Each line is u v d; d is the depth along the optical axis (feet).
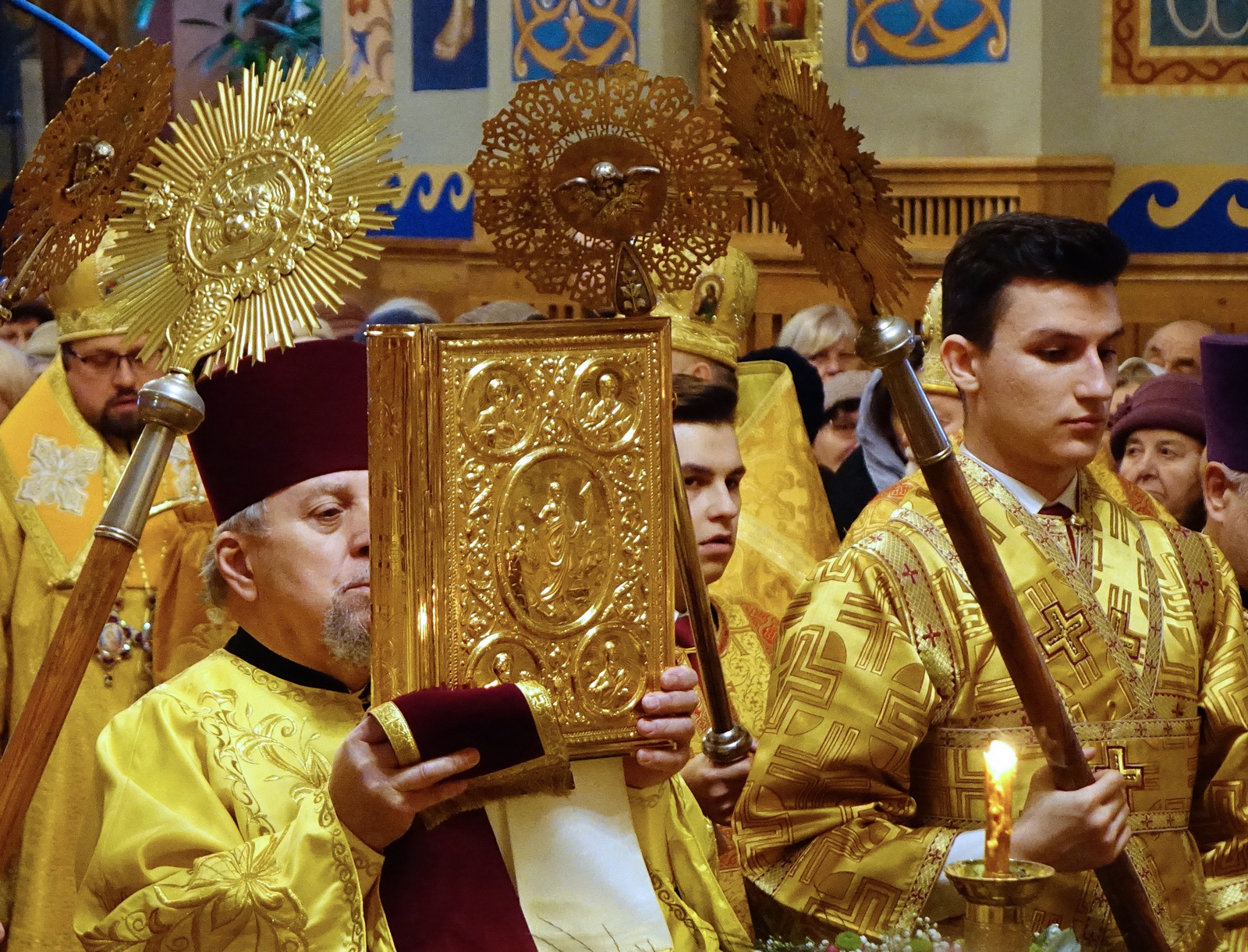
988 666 9.09
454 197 25.82
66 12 28.30
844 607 9.19
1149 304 22.18
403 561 7.17
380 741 7.07
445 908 7.39
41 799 14.92
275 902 7.21
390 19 26.78
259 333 6.72
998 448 9.53
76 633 6.50
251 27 27.96
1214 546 10.13
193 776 7.89
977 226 9.60
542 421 7.43
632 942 7.57
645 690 7.66
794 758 9.05
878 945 8.13
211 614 14.51
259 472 8.04
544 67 24.93
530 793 7.41
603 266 7.86
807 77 7.80
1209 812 9.55
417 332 7.16
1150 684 9.26
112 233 15.40
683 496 8.02
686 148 7.82
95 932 7.42
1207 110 21.99
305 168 6.86
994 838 7.18
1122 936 8.60
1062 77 22.13
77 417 16.12
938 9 22.53
